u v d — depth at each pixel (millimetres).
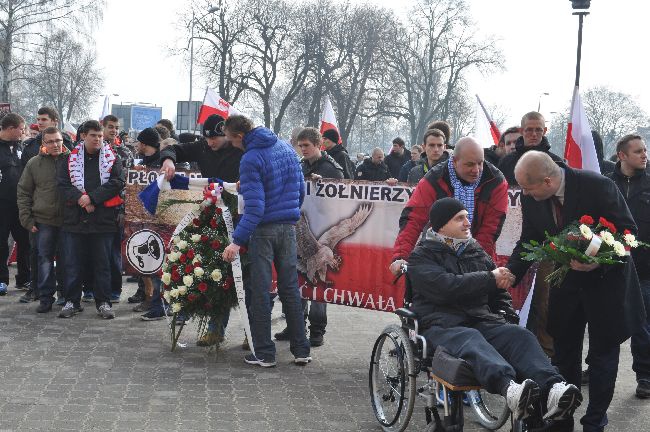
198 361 7070
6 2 49688
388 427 5301
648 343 6379
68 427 5223
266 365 6934
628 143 6883
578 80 20719
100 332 8000
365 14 50750
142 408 5684
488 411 5551
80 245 8625
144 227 8875
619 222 5059
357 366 7117
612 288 5066
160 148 9203
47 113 9812
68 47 51969
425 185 5965
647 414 5973
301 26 49562
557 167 5082
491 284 4941
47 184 8789
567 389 4113
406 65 55562
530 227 5316
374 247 7707
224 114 9711
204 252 7215
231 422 5457
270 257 6945
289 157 7000
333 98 51500
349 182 7754
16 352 7105
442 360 4566
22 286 10312
